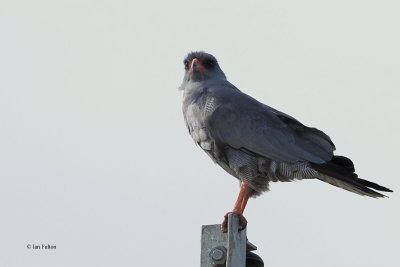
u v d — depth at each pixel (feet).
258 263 28.71
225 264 27.48
